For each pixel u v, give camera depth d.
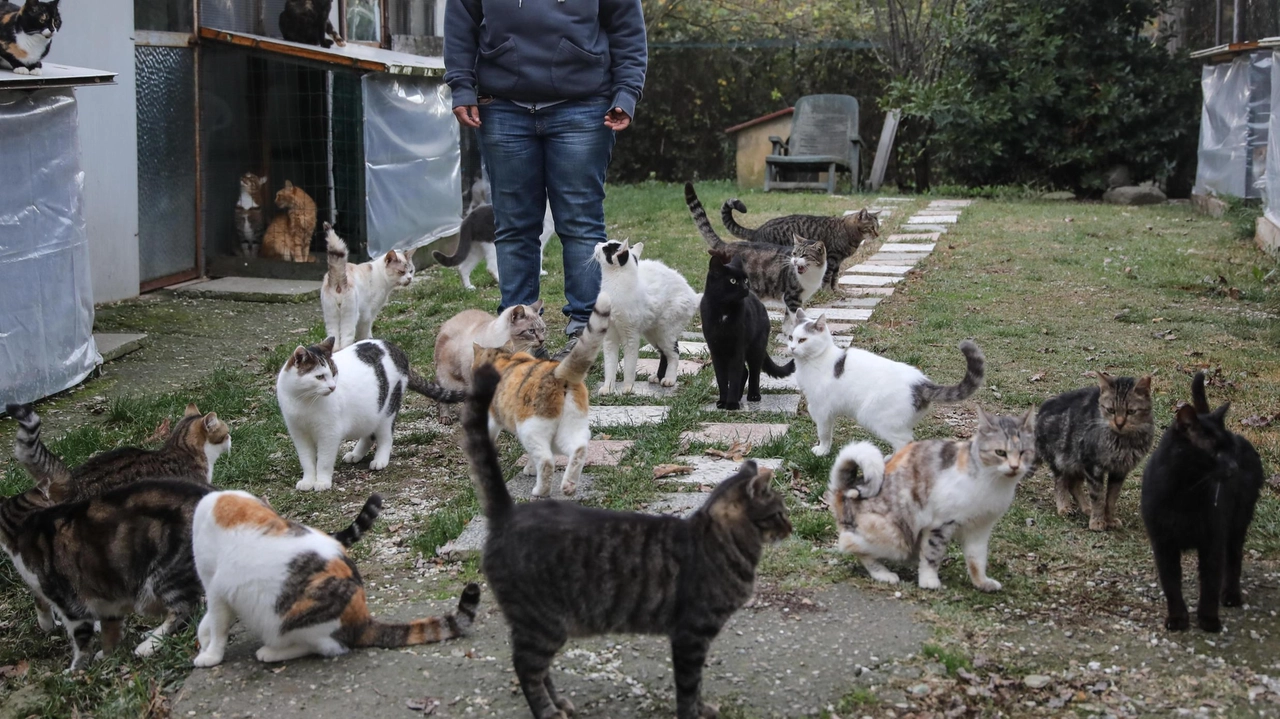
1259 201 13.70
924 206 15.45
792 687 3.46
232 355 8.35
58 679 3.87
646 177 23.75
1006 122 16.84
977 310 8.87
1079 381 6.86
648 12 23.25
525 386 4.93
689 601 3.10
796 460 5.41
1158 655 3.65
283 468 5.77
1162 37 17.61
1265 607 3.96
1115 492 4.69
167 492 4.01
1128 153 16.70
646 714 3.33
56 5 6.98
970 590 4.14
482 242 10.47
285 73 10.77
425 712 3.34
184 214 10.73
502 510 3.20
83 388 7.46
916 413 5.16
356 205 10.92
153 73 10.19
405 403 6.91
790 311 8.01
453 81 6.71
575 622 3.14
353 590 3.64
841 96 18.58
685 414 6.10
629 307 6.38
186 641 3.84
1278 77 11.30
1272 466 5.30
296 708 3.37
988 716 3.32
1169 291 9.38
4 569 4.78
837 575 4.24
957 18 17.38
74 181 7.44
